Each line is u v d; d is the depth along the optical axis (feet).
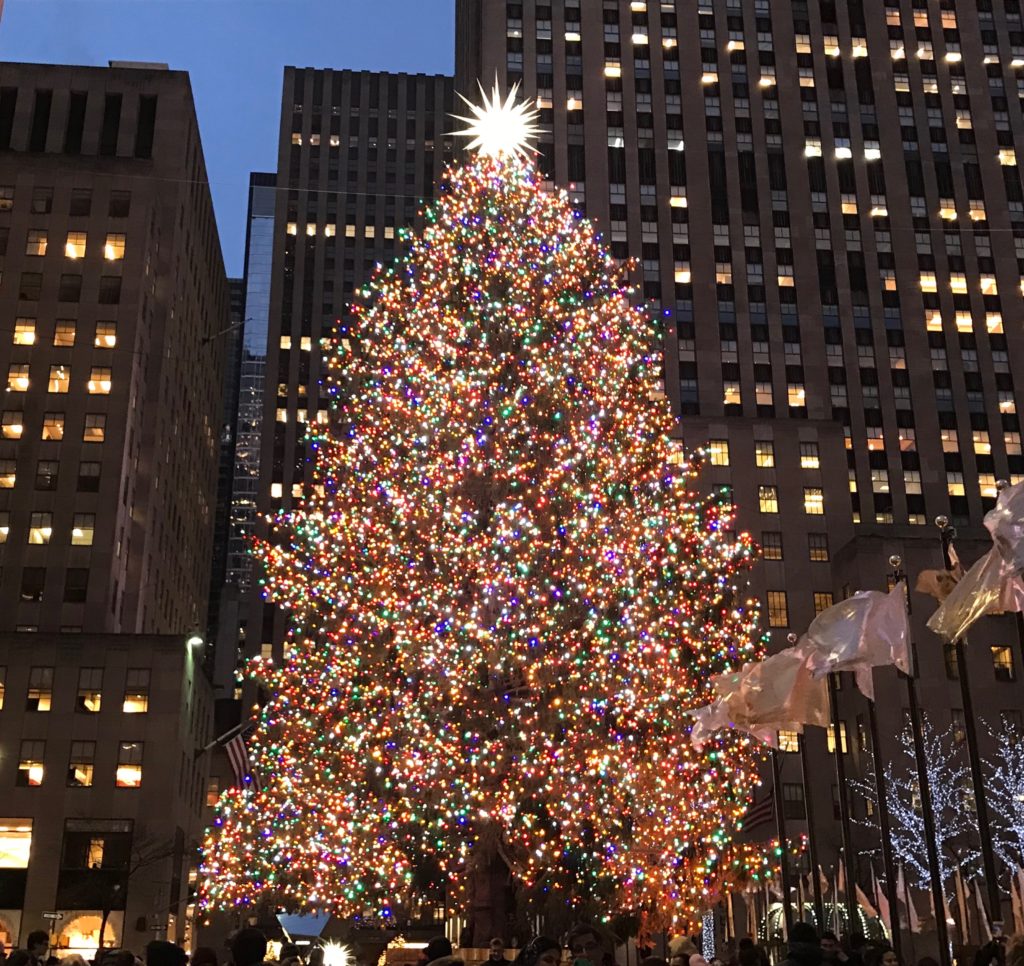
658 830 110.11
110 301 269.85
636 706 113.70
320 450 160.25
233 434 605.31
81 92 301.84
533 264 135.23
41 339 264.93
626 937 62.85
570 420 123.95
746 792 127.03
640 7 355.15
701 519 164.76
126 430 259.80
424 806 110.11
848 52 359.25
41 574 246.88
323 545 128.57
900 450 319.47
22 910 211.20
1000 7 372.79
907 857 209.46
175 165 300.40
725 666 132.36
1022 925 70.08
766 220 334.03
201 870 143.33
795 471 273.95
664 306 319.68
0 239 271.90
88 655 230.07
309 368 467.11
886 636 56.49
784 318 323.98
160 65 318.45
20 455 255.09
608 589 114.21
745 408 312.09
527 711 110.22
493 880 109.29
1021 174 353.10
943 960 51.31
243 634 440.86
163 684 229.66
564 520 116.06
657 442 141.38
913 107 355.97
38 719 224.74
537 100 339.98
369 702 122.93
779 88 351.05
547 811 111.24
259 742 148.97
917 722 55.52
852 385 322.96
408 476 122.93
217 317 378.53
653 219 329.31
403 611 116.16
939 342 331.36
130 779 222.48
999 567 45.47
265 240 610.24
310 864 123.03
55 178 279.28
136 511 267.59
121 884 211.82
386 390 135.64
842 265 334.44
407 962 112.37
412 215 503.20
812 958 33.40
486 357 124.88
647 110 342.64
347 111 519.60
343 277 486.79
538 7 351.25
